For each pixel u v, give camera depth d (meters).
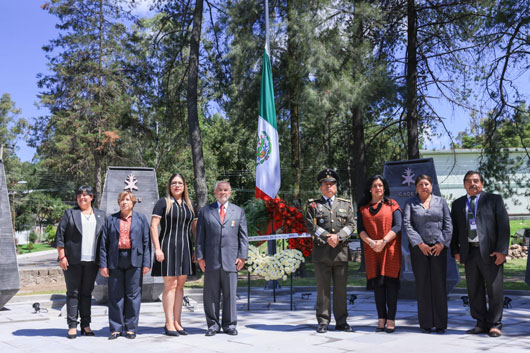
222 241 6.16
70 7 28.41
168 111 21.48
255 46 16.12
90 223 6.26
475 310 5.91
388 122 20.25
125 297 6.10
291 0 15.74
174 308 6.23
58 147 27.61
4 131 47.00
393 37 17.33
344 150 22.11
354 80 14.70
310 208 6.35
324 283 6.18
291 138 17.41
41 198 59.50
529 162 15.80
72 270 6.09
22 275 16.75
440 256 6.02
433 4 16.73
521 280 12.73
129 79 28.52
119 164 28.94
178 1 19.20
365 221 6.22
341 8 15.55
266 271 8.02
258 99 16.38
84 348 5.31
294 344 5.34
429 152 35.78
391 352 4.85
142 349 5.22
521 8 13.48
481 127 16.62
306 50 14.40
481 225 5.89
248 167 41.22
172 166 35.25
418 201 6.27
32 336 6.13
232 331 6.04
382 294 6.11
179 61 20.80
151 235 6.39
